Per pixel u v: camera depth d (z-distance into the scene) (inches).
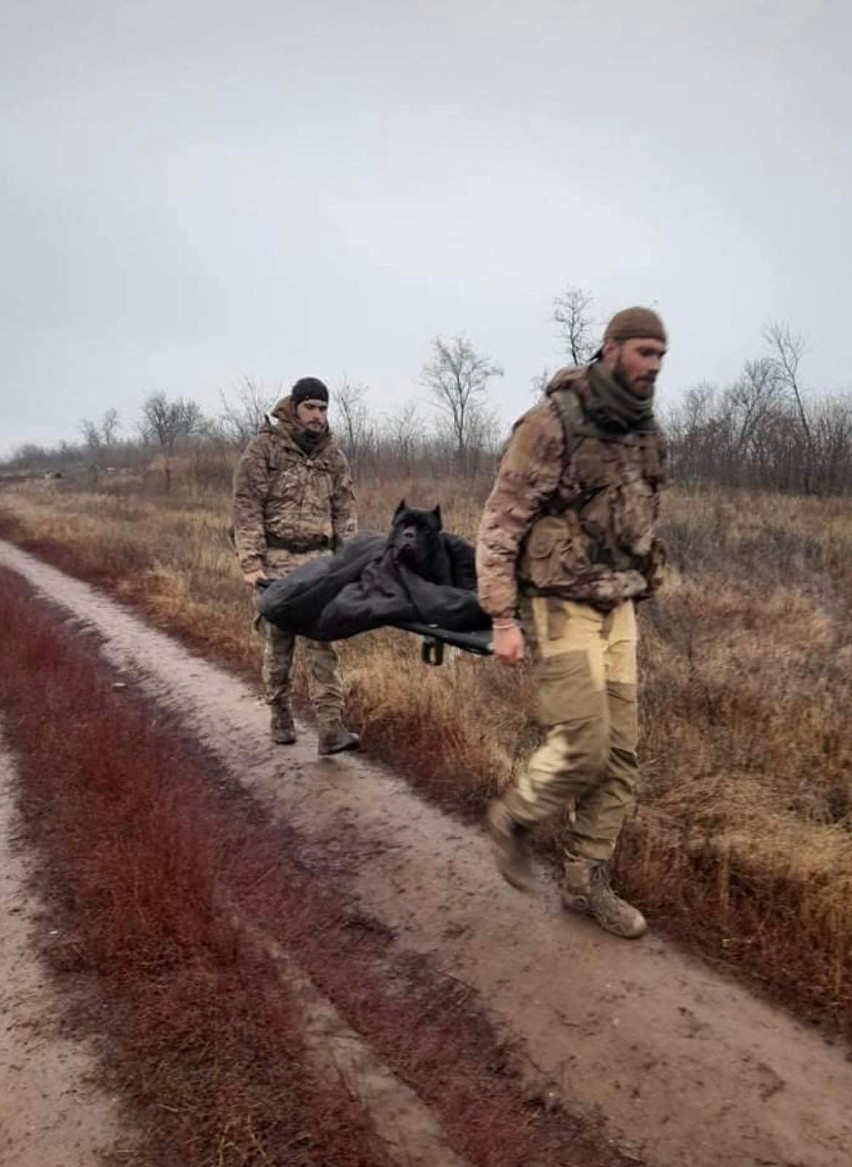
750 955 119.8
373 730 209.9
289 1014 108.8
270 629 203.9
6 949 125.1
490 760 180.5
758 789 160.1
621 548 118.7
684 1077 99.8
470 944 127.7
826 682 206.7
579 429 113.0
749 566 369.4
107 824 154.6
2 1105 96.0
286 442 196.7
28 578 509.4
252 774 195.8
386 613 148.6
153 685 272.7
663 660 229.3
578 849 129.1
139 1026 105.9
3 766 193.9
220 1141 88.8
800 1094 96.5
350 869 152.2
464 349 1924.2
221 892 141.4
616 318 111.4
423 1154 90.0
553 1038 107.4
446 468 1056.2
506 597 117.0
